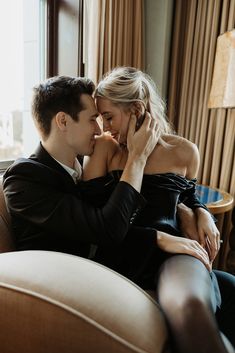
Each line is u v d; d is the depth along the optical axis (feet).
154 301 2.36
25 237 3.18
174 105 7.88
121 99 3.31
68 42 6.43
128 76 3.39
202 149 7.45
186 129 7.70
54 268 2.29
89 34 6.16
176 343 2.06
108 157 3.65
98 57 6.15
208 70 7.11
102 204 3.39
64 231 2.93
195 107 7.47
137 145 3.30
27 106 6.45
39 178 3.09
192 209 3.92
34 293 2.08
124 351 1.93
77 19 6.24
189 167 3.92
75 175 3.54
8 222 3.37
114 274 2.44
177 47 7.58
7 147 6.32
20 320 2.08
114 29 6.33
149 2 7.36
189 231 3.49
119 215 2.90
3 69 5.94
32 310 2.05
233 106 6.34
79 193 3.40
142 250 3.13
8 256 2.56
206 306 2.13
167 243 3.06
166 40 7.47
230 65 6.40
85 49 6.35
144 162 3.30
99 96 3.38
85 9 6.20
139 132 3.34
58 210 2.92
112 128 3.46
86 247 3.30
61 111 3.18
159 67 7.57
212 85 6.98
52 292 2.09
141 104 3.40
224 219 6.93
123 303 2.12
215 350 1.94
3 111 6.09
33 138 6.62
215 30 6.93
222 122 7.00
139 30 6.97
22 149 6.64
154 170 3.65
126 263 3.27
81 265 2.39
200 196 5.97
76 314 1.98
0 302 2.14
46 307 2.03
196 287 2.31
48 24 6.33
